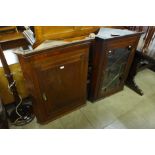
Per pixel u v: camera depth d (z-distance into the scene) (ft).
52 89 4.19
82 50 3.97
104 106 5.73
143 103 5.95
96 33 4.38
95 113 5.42
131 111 5.57
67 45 3.52
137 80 7.28
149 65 7.70
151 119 5.27
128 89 6.67
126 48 5.00
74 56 3.93
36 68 3.47
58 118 5.14
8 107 5.25
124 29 5.09
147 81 7.25
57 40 3.63
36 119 5.01
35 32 3.27
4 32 4.79
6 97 4.89
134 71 6.24
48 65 3.62
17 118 4.83
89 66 4.94
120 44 4.54
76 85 4.70
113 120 5.18
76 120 5.11
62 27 3.57
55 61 3.66
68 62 3.93
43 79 3.80
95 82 5.12
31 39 3.82
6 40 4.72
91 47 4.45
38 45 3.36
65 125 4.91
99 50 4.27
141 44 5.68
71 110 5.35
